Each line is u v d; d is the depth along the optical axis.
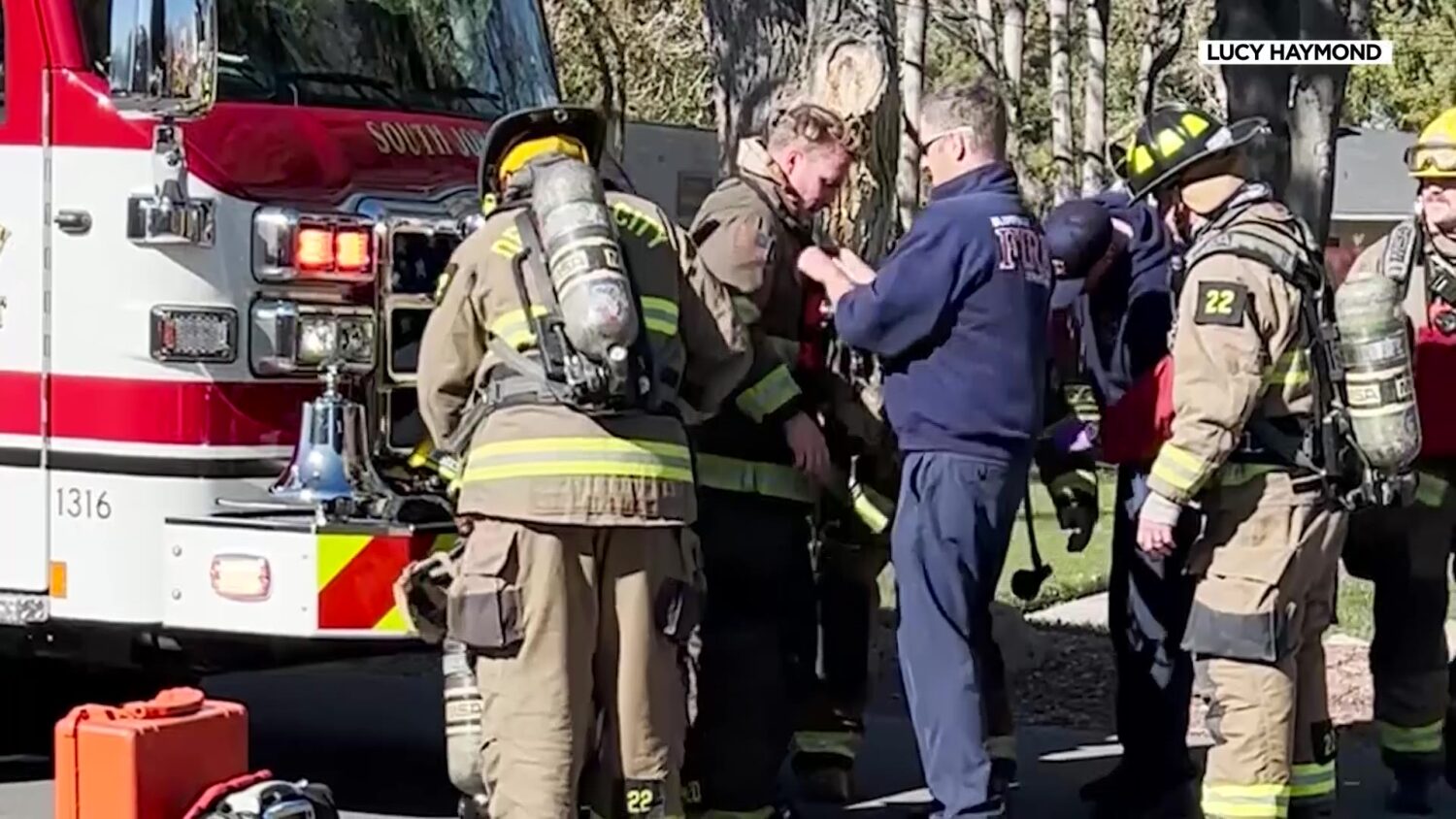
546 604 5.01
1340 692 8.81
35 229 6.10
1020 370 5.72
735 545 5.86
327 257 6.13
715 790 5.92
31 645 6.38
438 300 5.26
